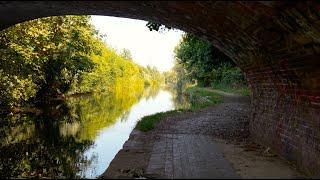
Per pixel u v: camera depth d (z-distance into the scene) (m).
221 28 10.09
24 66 25.44
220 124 18.64
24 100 29.16
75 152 14.30
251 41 9.80
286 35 7.83
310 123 8.59
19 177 10.17
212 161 9.92
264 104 12.61
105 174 8.94
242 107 28.55
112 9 10.25
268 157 10.68
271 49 9.18
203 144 12.89
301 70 8.44
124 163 10.23
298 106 9.38
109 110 33.69
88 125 22.38
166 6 8.77
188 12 9.21
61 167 11.80
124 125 22.50
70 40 33.69
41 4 9.29
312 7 6.26
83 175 10.58
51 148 15.09
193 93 54.28
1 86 23.36
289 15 6.96
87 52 38.97
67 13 11.56
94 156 13.58
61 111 30.22
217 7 8.08
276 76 10.30
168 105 41.38
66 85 44.88
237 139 14.32
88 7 10.03
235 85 52.53
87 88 57.81
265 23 7.91
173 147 12.34
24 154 13.89
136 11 10.28
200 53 25.84
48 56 31.86
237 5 7.52
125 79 102.94
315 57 7.53
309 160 8.54
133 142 13.61
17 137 17.73
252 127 14.29
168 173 8.73
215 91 52.72
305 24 6.87
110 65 78.75
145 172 9.00
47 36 25.45
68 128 20.95
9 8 9.90
